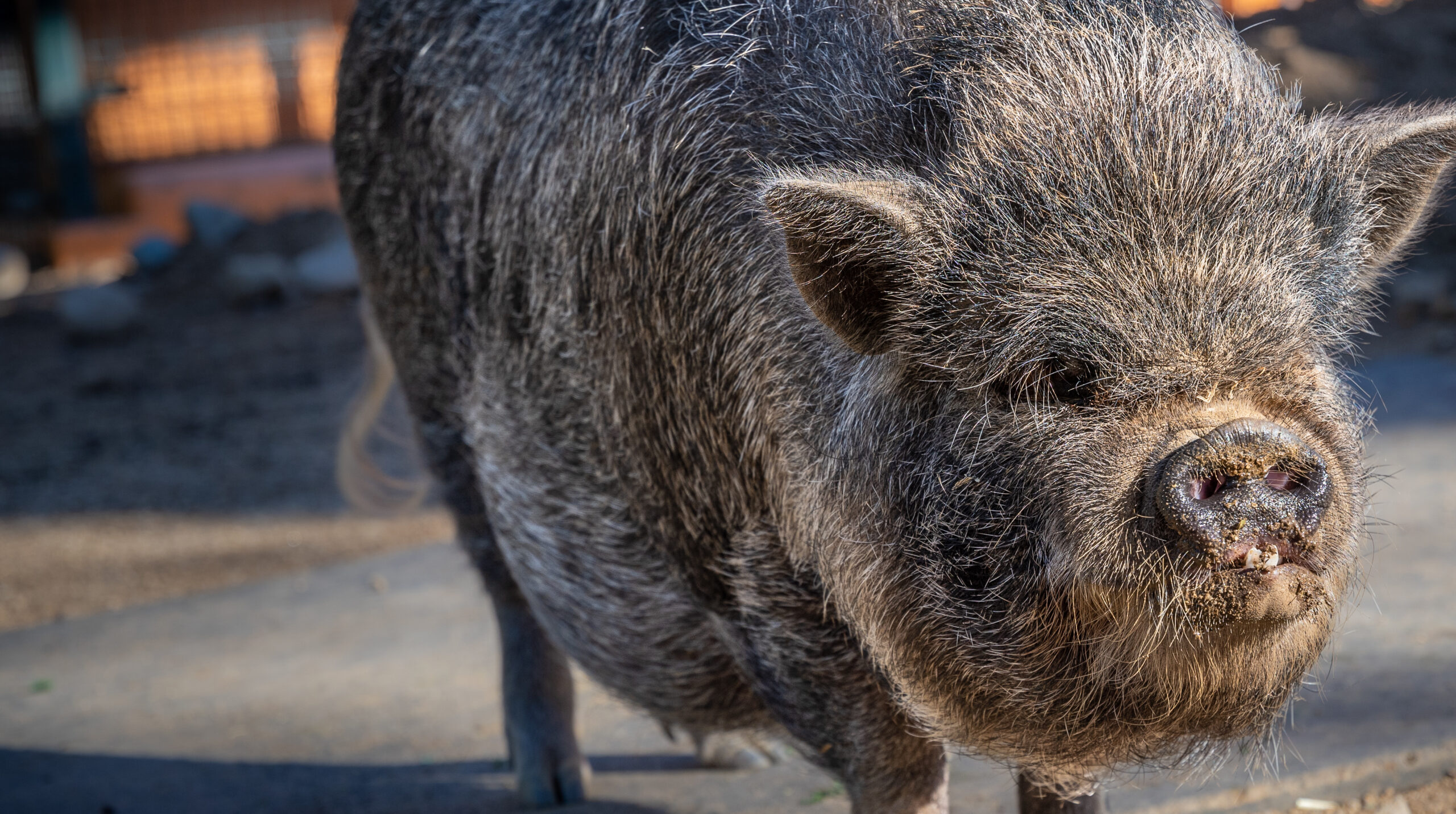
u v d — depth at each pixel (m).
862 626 2.62
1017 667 2.41
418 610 6.60
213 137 29.00
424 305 4.04
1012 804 3.91
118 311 15.20
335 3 29.88
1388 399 7.96
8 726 5.58
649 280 3.01
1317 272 2.29
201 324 15.45
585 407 3.32
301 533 8.78
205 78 28.86
